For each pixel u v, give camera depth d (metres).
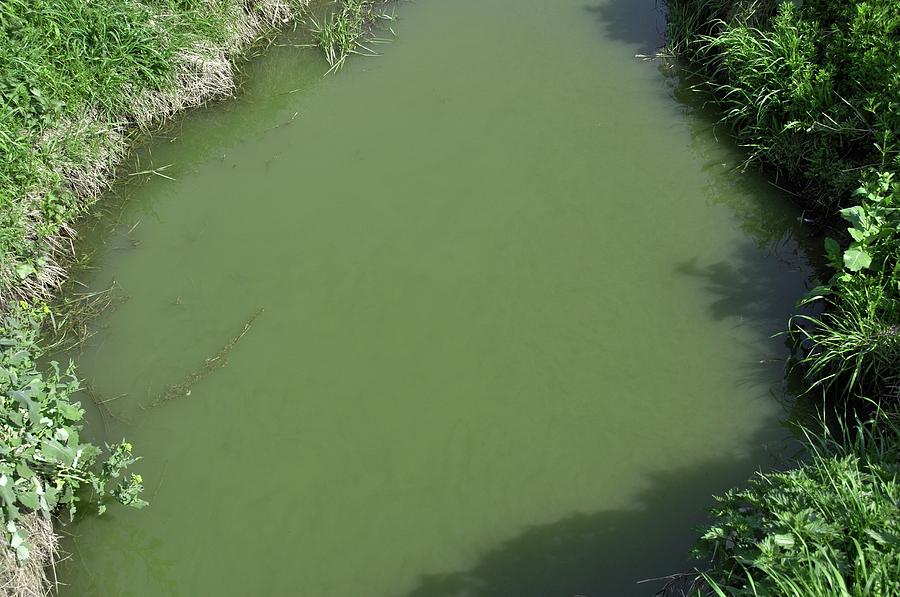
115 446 6.37
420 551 5.71
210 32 9.89
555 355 6.92
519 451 6.25
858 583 3.94
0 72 8.06
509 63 10.23
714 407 6.50
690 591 4.98
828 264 6.72
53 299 7.55
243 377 6.88
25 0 8.65
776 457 6.12
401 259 7.78
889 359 6.14
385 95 9.82
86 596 5.66
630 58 10.22
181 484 6.20
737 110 8.84
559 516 5.84
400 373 6.84
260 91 9.97
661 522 5.74
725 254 7.74
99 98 8.74
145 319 7.39
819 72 8.15
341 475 6.18
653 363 6.83
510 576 5.50
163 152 9.12
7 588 5.20
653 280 7.51
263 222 8.25
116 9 9.13
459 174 8.66
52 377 6.11
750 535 4.51
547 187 8.48
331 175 8.74
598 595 5.35
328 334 7.17
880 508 4.36
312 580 5.61
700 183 8.49
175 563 5.77
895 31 8.16
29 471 5.41
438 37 10.74
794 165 8.23
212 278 7.72
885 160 7.31
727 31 9.38
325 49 10.42
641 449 6.23
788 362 6.74
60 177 8.04
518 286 7.49
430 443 6.34
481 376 6.79
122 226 8.30
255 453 6.36
